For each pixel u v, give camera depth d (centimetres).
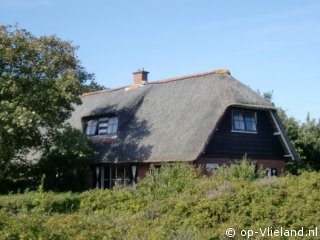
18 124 2169
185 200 1477
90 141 2786
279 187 1486
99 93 3500
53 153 2675
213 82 2714
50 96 2355
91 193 1862
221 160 2541
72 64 2522
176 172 1961
